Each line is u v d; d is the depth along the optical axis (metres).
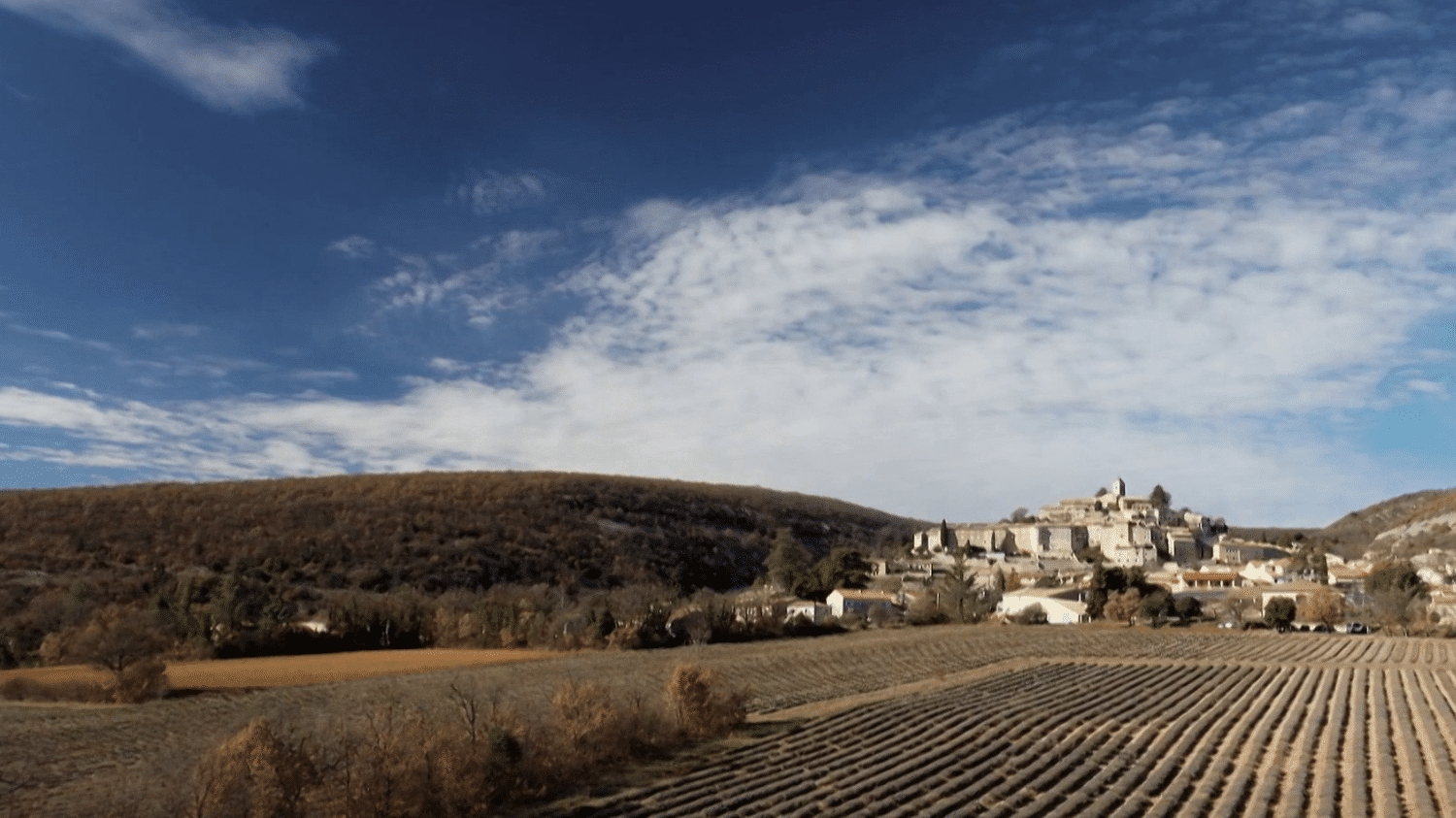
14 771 42.31
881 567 186.38
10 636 86.50
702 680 53.28
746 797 38.81
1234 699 61.66
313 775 35.81
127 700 61.88
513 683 66.94
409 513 164.25
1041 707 58.72
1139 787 40.03
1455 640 99.25
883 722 55.00
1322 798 36.78
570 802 39.19
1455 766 41.50
